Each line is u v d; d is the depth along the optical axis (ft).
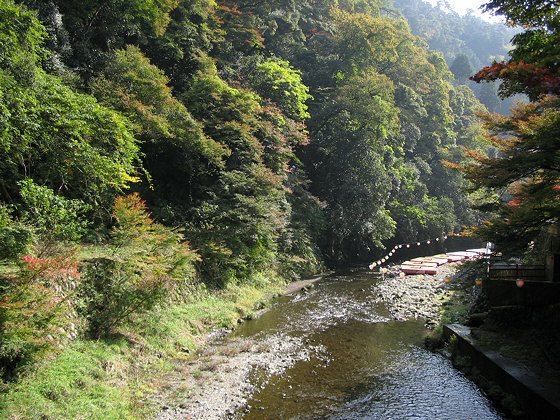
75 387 23.50
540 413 21.90
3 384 20.43
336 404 26.13
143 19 65.67
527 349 29.14
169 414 24.41
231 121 59.36
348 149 91.45
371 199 89.10
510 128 37.63
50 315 22.17
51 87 33.83
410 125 122.42
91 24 58.49
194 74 67.31
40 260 22.61
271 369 31.60
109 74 49.32
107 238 40.93
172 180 58.49
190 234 50.98
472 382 29.30
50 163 33.99
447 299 54.39
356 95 93.66
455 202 130.62
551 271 35.83
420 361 33.47
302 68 104.99
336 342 38.14
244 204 54.13
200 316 41.91
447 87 160.04
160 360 31.68
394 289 62.34
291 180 77.46
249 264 58.75
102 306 31.27
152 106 48.65
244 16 96.17
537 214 30.53
